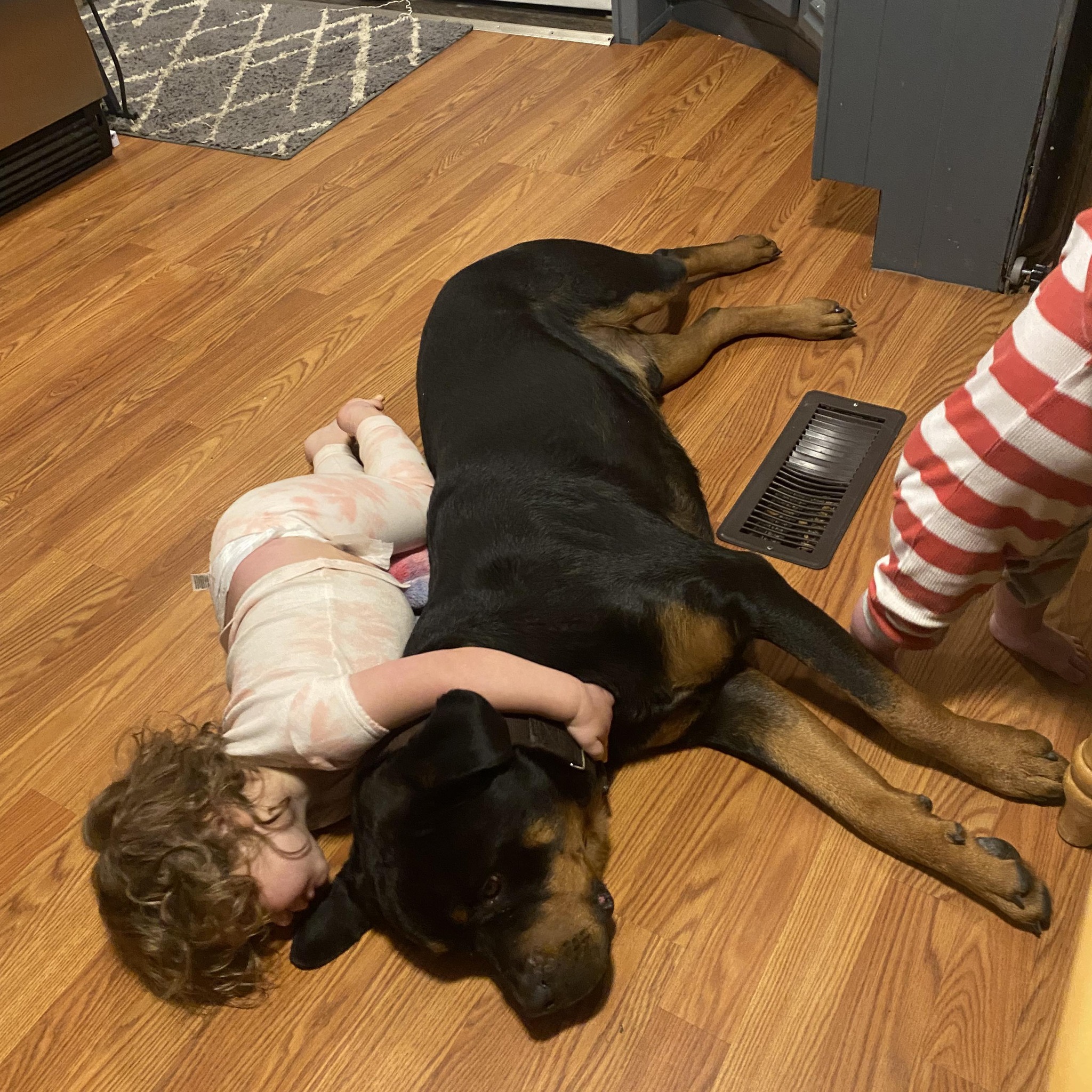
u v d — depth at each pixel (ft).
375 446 5.68
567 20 10.57
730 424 5.96
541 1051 3.83
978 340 6.17
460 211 8.20
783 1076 3.61
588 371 5.39
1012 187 6.00
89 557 6.07
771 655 4.88
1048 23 5.36
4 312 8.17
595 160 8.45
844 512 5.36
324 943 4.00
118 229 8.89
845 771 4.10
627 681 4.13
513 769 3.72
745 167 8.02
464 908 3.59
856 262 6.93
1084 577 4.84
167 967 3.91
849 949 3.87
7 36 8.80
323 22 11.48
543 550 4.37
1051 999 3.62
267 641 4.25
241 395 6.97
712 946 3.98
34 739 5.19
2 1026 4.19
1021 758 4.02
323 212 8.56
